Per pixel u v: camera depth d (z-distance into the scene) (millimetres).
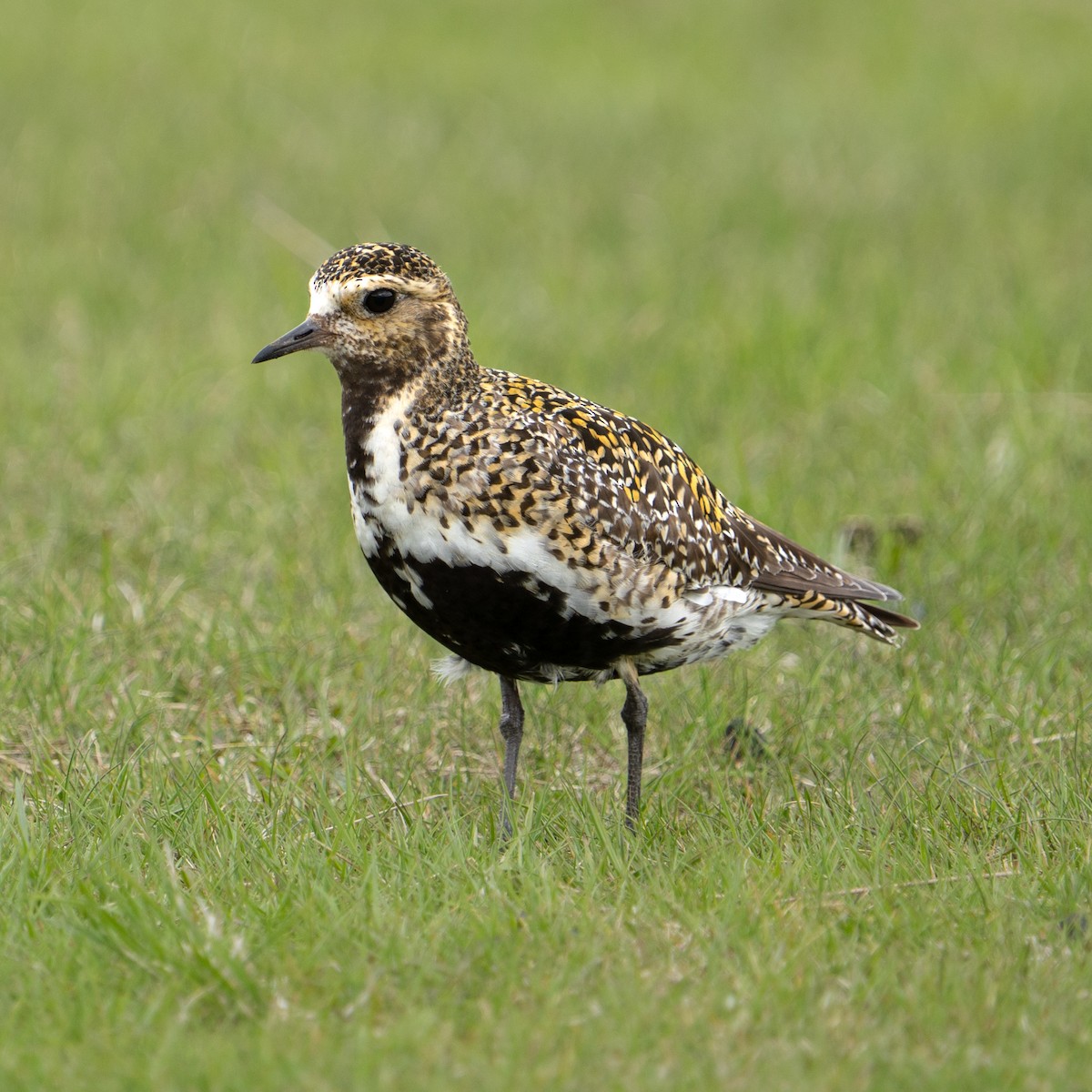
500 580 8797
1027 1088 6617
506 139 26719
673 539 9117
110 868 8406
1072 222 22422
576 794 9727
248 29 33219
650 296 19359
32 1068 6770
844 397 16344
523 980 7395
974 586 12688
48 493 14398
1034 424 15383
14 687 11133
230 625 11961
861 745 10391
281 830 9094
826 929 7812
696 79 30734
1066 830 8953
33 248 20969
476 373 9125
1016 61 31719
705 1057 6805
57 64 30141
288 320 18562
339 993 7312
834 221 22578
